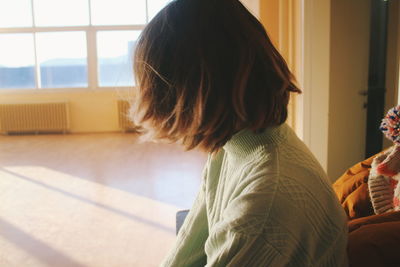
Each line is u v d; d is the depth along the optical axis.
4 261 2.62
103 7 8.27
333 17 3.16
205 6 0.54
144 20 8.31
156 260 2.61
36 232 3.10
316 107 2.95
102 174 4.94
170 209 3.62
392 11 3.15
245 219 0.46
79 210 3.61
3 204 3.80
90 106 8.59
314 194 0.50
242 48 0.52
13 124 8.31
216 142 0.56
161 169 5.18
